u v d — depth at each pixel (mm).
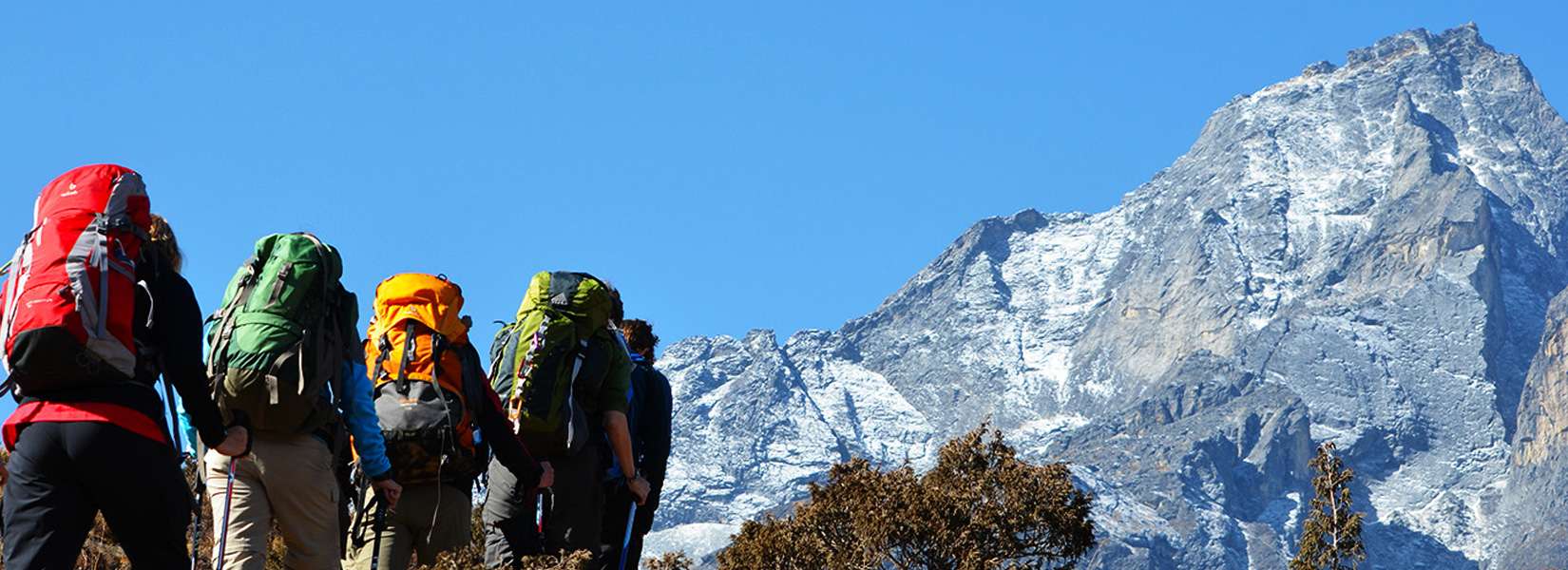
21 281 6996
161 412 7191
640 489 11805
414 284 10609
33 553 6848
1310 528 23453
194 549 8977
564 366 11133
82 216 7109
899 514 24750
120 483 6949
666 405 12945
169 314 7230
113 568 11484
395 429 10172
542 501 11180
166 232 8703
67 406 6906
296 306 8836
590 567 11297
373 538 10453
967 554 24078
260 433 8812
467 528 10656
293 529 8992
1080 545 24906
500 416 10523
